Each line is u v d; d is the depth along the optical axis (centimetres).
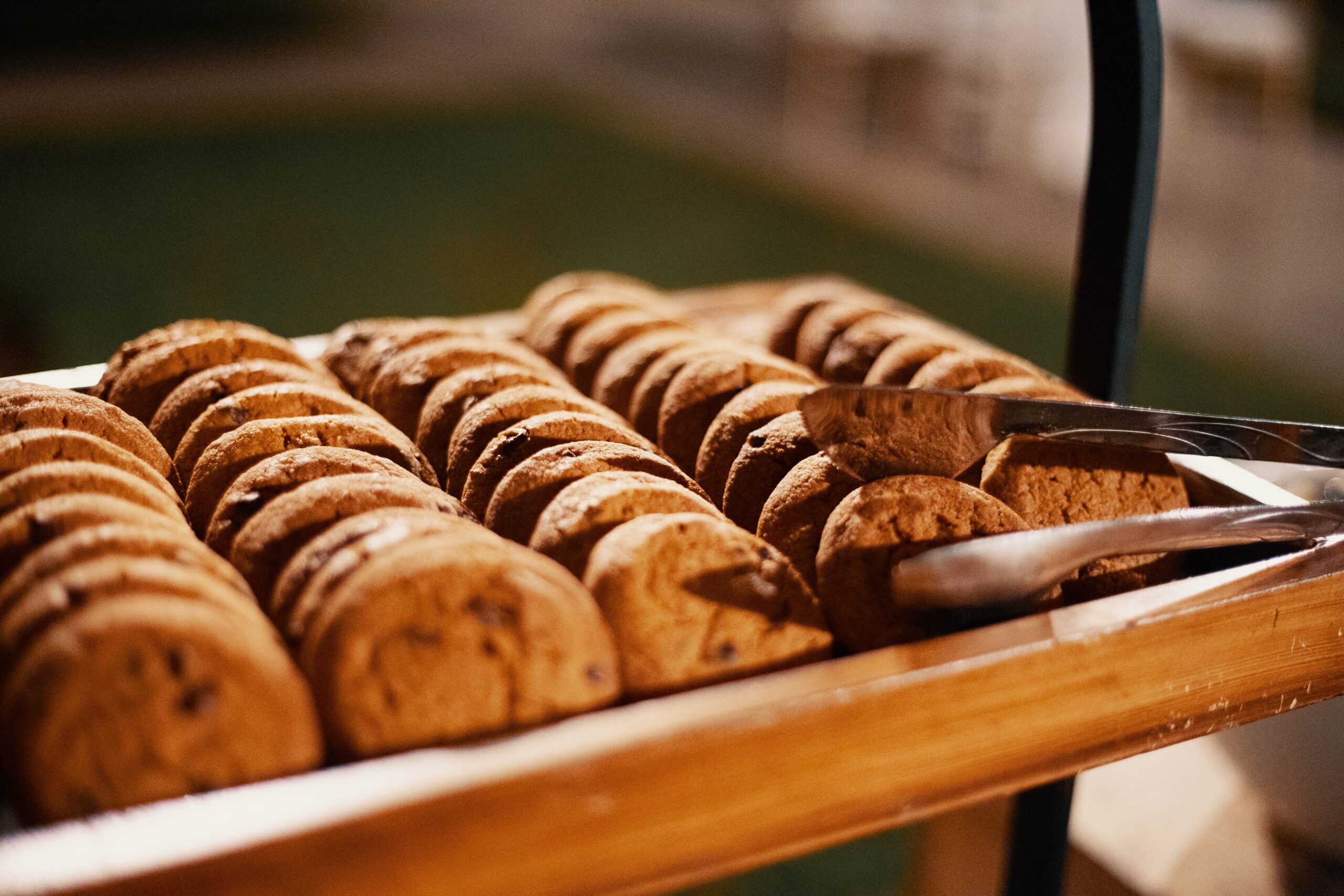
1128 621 49
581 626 47
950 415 53
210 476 54
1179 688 50
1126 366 65
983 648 47
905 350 62
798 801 45
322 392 58
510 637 46
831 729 45
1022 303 222
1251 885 67
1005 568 48
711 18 479
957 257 247
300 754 44
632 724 44
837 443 53
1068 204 279
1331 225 248
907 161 312
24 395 55
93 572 45
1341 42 273
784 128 342
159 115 334
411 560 47
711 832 45
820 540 53
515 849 43
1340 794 66
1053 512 55
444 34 466
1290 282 225
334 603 46
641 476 53
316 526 51
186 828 41
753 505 56
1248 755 69
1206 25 247
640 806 44
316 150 313
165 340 63
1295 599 51
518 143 328
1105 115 62
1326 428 55
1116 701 49
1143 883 68
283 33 443
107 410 55
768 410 59
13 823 45
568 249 251
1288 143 246
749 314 80
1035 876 65
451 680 46
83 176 280
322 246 246
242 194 276
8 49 382
